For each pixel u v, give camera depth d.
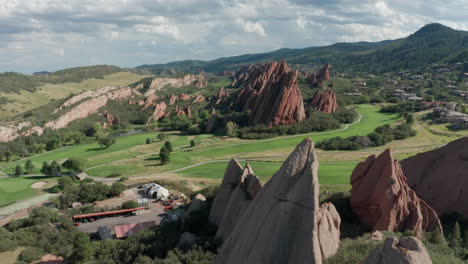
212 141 194.25
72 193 98.12
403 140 155.00
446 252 37.00
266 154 157.12
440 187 51.56
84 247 56.66
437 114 185.38
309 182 29.12
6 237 66.69
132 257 52.50
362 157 131.62
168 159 152.38
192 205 65.81
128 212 85.50
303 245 28.05
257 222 31.28
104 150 195.75
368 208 45.78
